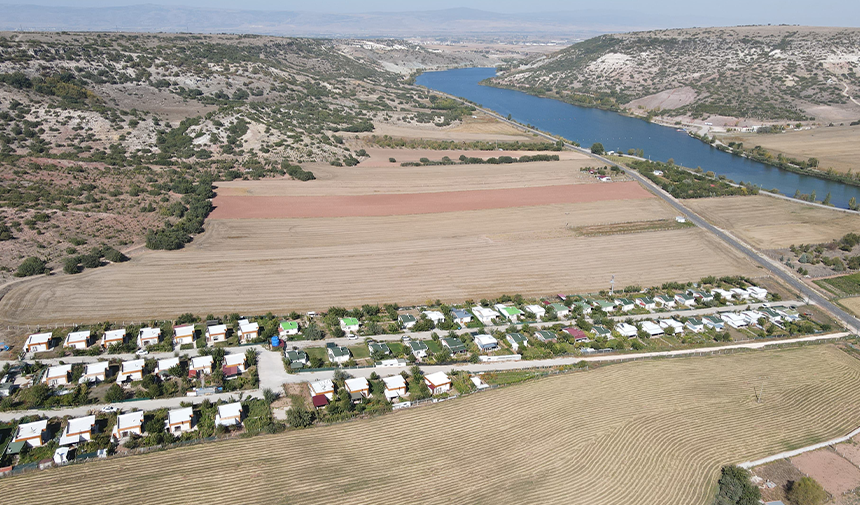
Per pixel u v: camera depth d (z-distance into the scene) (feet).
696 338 325.01
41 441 216.13
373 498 193.98
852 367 292.81
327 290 359.87
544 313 341.41
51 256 373.20
